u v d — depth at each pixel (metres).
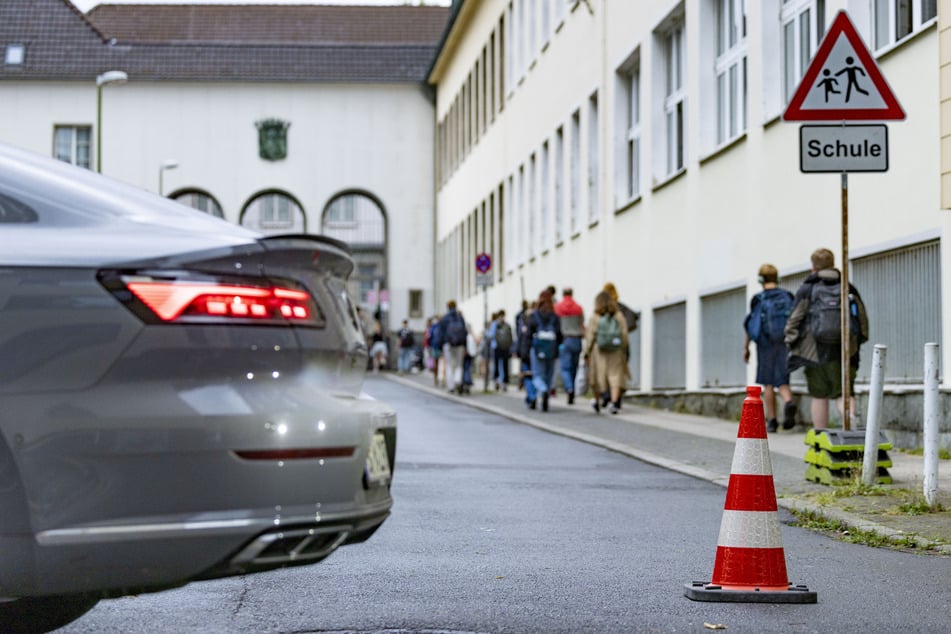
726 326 26.22
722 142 27.11
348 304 6.22
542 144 43.94
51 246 5.58
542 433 23.34
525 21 46.56
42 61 68.94
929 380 12.17
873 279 19.70
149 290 5.51
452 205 65.19
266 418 5.54
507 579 8.93
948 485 13.67
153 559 5.42
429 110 71.00
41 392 5.40
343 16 79.00
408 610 7.81
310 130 70.44
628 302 33.09
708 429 23.08
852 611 7.95
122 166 69.44
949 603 8.22
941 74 16.81
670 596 8.37
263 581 8.77
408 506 13.02
